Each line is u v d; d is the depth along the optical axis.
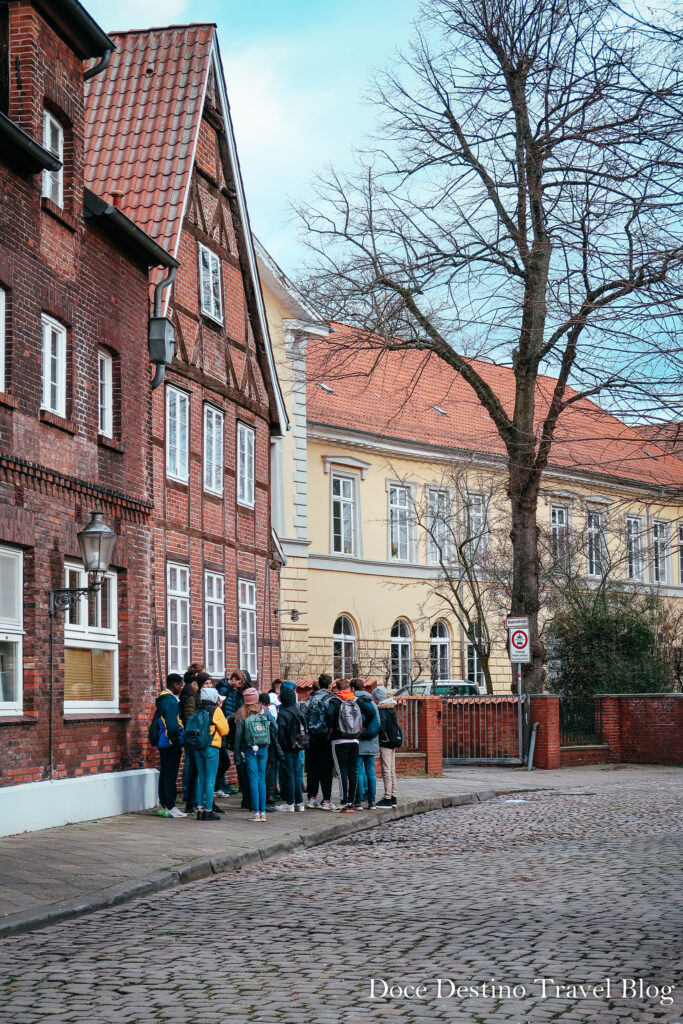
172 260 19.97
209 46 22.97
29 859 12.94
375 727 19.14
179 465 21.19
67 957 8.87
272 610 26.25
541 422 20.02
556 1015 7.20
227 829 16.06
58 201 17.06
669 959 8.58
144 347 19.66
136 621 18.81
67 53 17.48
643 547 14.82
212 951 9.03
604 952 8.81
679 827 17.20
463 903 11.00
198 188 22.78
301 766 18.73
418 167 25.42
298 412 38.09
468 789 22.73
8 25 16.39
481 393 28.75
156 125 22.20
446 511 38.19
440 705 26.45
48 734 15.89
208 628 22.39
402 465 43.19
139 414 19.34
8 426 15.11
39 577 15.77
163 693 17.58
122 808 17.73
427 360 28.61
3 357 15.22
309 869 13.50
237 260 24.91
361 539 41.22
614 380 11.05
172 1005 7.47
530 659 29.28
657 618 36.75
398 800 20.38
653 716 30.81
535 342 28.27
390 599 42.06
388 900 11.24
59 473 16.34
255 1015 7.22
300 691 26.14
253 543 25.19
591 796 22.31
